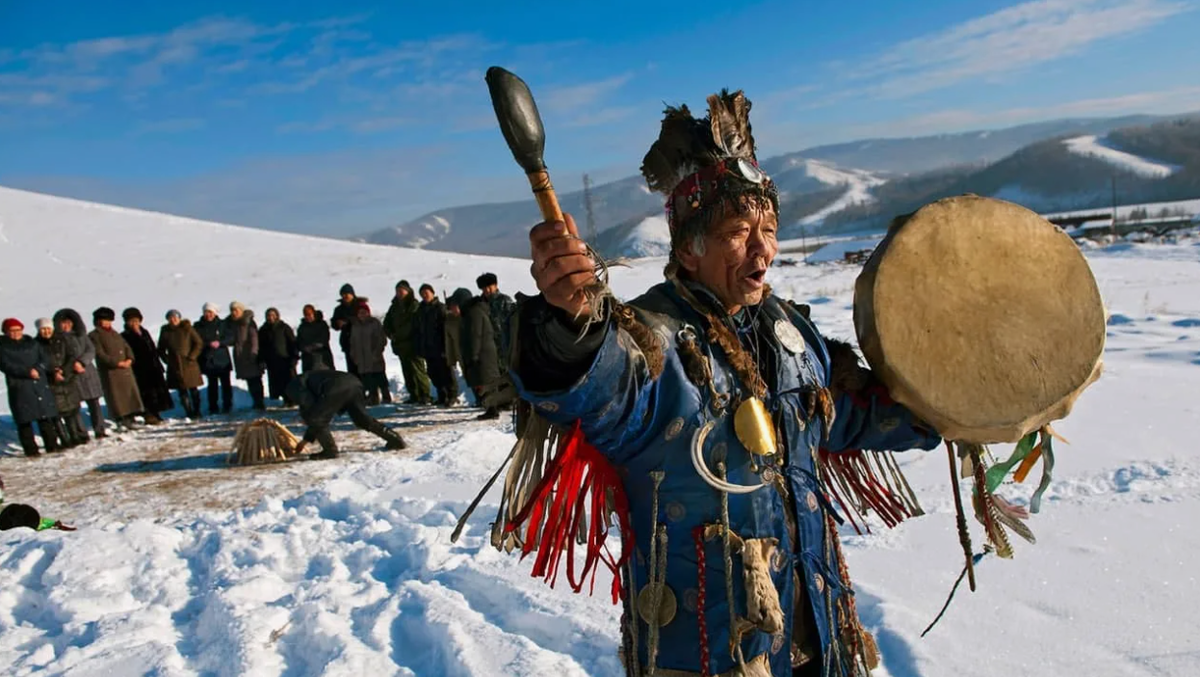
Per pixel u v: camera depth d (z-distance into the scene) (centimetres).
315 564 543
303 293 3391
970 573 223
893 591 371
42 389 1134
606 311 159
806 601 192
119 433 1262
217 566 538
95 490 914
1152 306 1544
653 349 169
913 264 200
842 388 215
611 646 374
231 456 996
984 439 203
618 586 202
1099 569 369
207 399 1506
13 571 549
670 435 178
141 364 1332
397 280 3659
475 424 1135
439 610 419
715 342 184
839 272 3894
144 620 462
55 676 398
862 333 202
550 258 153
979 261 202
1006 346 200
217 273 3962
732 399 182
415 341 1303
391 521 617
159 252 4581
